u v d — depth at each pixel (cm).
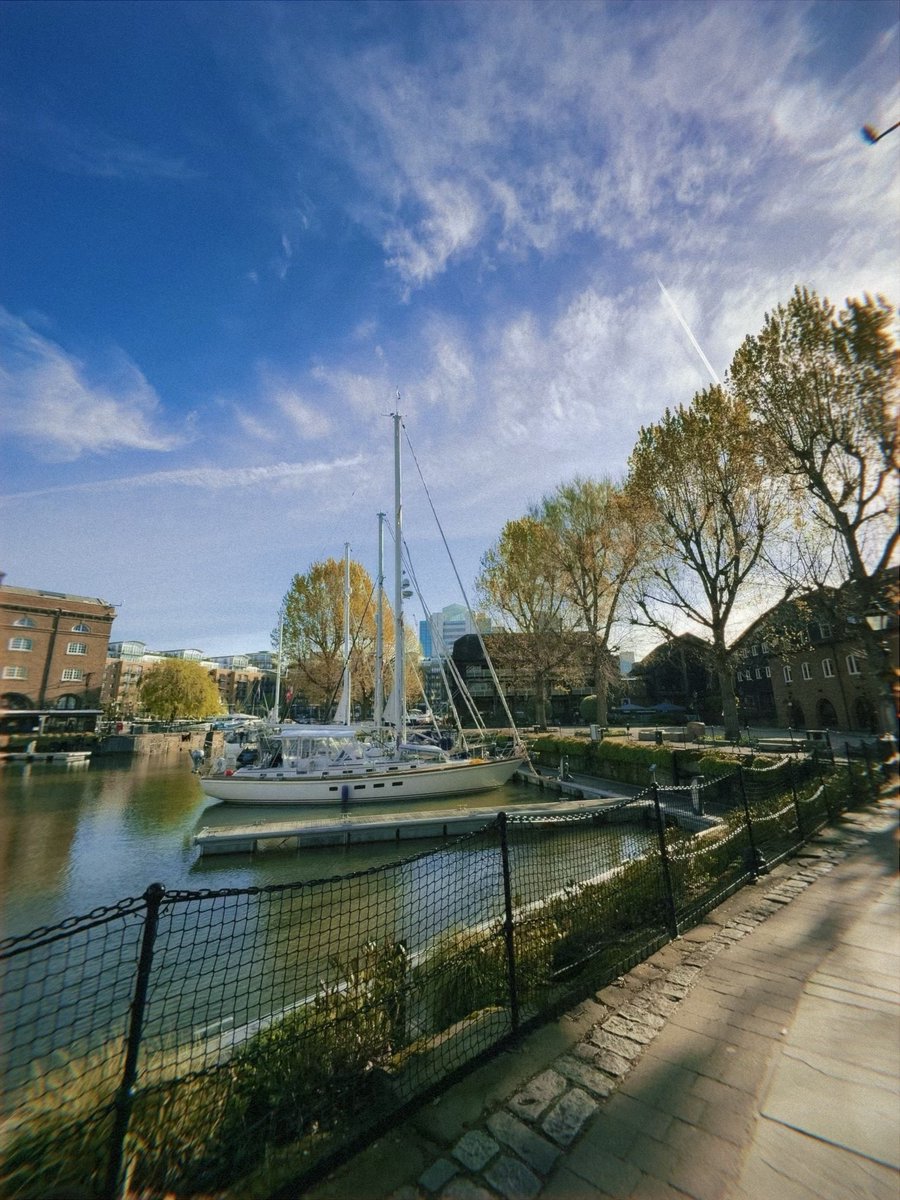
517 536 3628
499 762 2362
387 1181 249
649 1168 250
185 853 1628
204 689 6016
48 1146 257
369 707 5266
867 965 459
